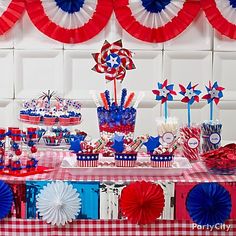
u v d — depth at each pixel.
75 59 3.03
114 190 1.96
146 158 2.24
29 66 3.04
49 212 1.94
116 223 1.97
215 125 2.35
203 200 1.97
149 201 1.94
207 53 3.04
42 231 1.97
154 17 2.96
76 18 2.94
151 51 3.02
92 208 1.97
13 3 2.93
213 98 2.38
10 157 2.14
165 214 1.97
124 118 2.31
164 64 3.04
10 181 1.96
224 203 1.98
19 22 2.99
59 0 2.91
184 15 2.96
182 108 3.08
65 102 2.45
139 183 1.96
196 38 3.03
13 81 3.04
